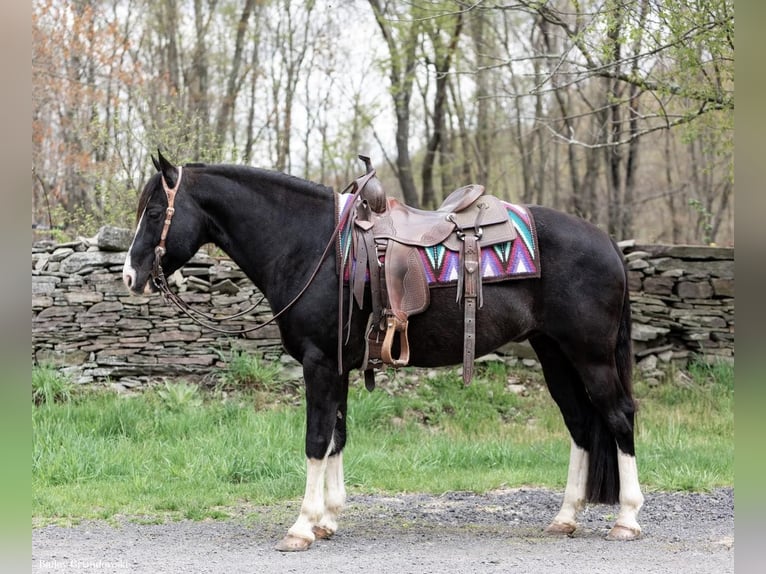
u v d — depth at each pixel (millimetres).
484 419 9023
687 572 4109
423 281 4777
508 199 19906
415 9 13219
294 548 4652
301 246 4902
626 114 15117
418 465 7176
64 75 13734
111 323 9172
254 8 17172
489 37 16109
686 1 7895
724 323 10133
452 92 17688
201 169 5027
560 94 16281
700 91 8594
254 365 9188
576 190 17391
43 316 9133
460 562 4352
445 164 18000
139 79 13914
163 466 6840
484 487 6480
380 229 4855
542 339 5227
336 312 4777
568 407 5188
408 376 9609
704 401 9375
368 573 4125
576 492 5152
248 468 6703
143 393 8867
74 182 13727
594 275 4930
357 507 5922
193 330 9281
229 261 9445
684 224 20609
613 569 4176
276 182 5020
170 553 4586
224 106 16656
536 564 4297
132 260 4898
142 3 16516
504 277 4863
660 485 6480
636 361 10047
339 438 5059
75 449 6836
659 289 10133
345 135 17375
